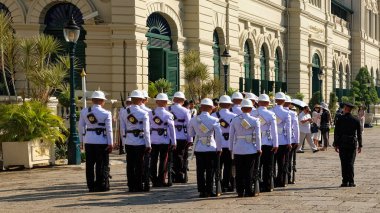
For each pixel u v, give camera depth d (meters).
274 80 56.47
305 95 60.72
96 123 16.58
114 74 32.81
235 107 17.31
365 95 70.81
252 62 51.72
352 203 14.37
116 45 32.75
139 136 16.64
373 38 90.44
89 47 33.03
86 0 33.25
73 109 23.44
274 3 55.81
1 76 30.81
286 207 13.83
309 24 61.91
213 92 35.22
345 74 80.38
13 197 15.95
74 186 17.97
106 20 33.16
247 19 49.97
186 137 18.69
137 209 13.82
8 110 22.58
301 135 31.17
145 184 16.84
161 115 17.72
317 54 65.62
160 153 17.86
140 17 33.28
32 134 22.44
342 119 17.55
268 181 16.44
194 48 39.12
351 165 17.48
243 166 15.51
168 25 37.72
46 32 33.94
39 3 33.50
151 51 35.34
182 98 18.73
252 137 15.37
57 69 24.98
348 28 82.12
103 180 16.77
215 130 15.45
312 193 16.16
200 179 15.62
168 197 15.74
